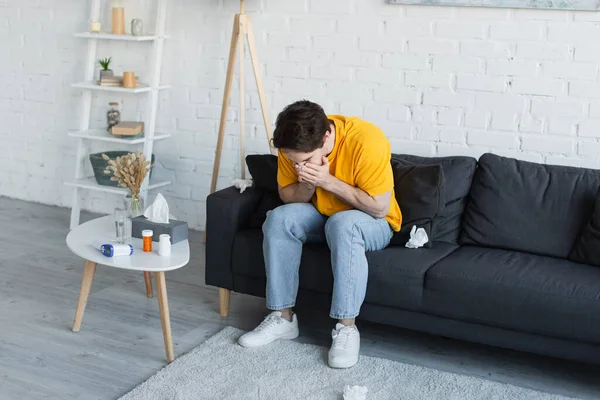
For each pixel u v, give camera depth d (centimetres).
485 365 268
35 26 443
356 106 363
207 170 409
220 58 392
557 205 283
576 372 264
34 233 410
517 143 332
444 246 286
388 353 276
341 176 272
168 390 242
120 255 263
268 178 309
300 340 284
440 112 344
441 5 332
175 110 410
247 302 323
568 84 317
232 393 241
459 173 301
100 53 427
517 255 276
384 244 277
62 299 319
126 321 299
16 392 241
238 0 380
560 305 236
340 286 259
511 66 326
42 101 452
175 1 397
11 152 470
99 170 405
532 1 314
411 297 258
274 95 382
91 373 255
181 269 361
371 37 352
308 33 367
